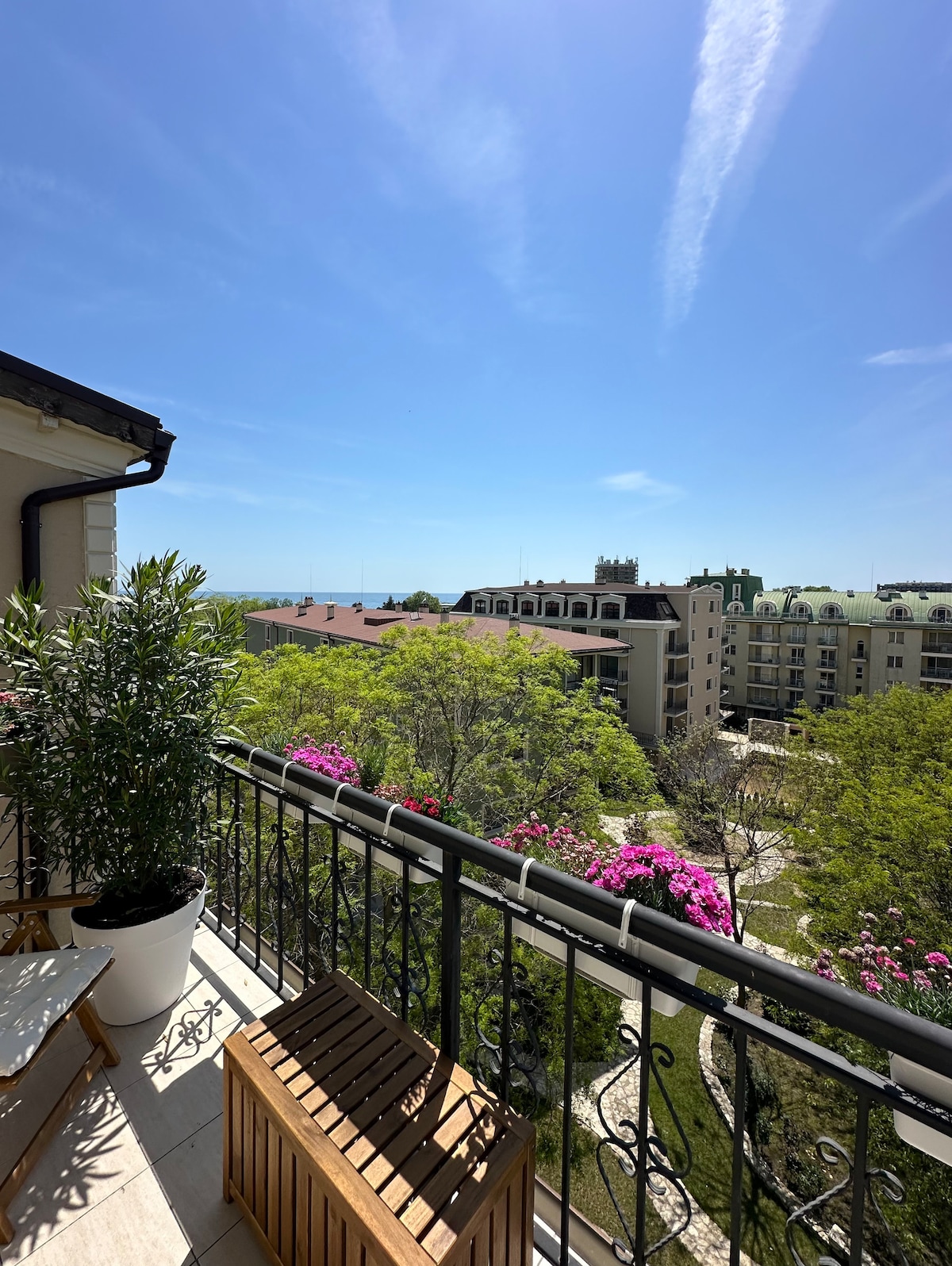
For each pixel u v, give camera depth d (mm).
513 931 1340
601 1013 6785
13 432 2588
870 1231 5148
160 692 1910
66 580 2811
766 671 38281
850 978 6586
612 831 13438
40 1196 1407
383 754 2748
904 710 15523
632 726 23625
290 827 5352
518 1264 1151
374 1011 1492
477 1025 1499
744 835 13117
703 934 967
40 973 1618
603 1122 1229
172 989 2086
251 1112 1309
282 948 2170
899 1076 815
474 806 10742
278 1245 1233
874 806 10367
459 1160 1098
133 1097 1713
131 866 1997
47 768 1819
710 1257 5008
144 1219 1364
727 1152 6094
